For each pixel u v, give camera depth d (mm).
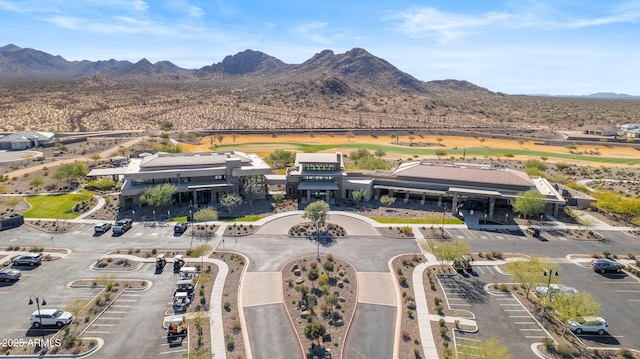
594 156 173000
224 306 52250
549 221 85938
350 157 149375
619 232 81062
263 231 78375
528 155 172000
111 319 49531
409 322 49688
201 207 91938
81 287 57000
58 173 106500
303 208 92375
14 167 125125
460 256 62562
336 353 43906
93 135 183875
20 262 62688
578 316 47219
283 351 44125
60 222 81625
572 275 62906
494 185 93062
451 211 91875
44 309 50188
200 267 62688
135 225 80875
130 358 42781
